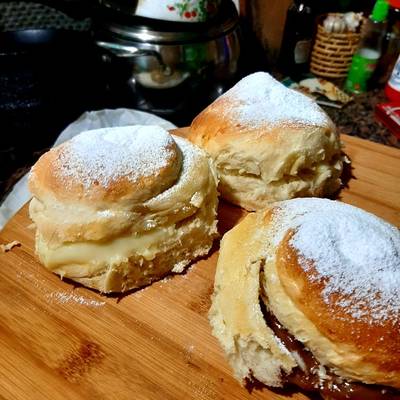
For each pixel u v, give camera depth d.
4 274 0.20
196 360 0.18
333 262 0.16
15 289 0.19
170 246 0.20
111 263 0.19
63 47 0.29
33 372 0.17
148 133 0.21
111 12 0.29
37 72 0.29
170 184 0.20
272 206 0.20
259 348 0.16
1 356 0.17
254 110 0.24
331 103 0.35
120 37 0.29
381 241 0.17
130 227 0.19
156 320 0.19
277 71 0.40
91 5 0.29
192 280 0.21
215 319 0.18
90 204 0.18
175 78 0.30
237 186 0.24
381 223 0.19
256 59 0.40
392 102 0.35
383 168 0.27
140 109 0.33
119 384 0.17
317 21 0.37
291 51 0.38
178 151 0.21
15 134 0.30
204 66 0.30
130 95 0.32
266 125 0.23
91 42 0.31
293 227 0.18
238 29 0.32
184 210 0.20
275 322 0.17
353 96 0.37
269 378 0.16
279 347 0.16
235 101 0.25
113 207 0.19
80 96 0.32
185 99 0.32
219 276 0.19
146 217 0.19
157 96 0.32
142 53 0.29
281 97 0.25
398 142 0.32
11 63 0.28
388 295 0.16
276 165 0.23
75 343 0.18
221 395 0.17
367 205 0.25
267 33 0.39
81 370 0.17
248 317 0.16
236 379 0.17
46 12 0.37
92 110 0.33
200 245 0.21
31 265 0.20
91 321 0.19
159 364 0.17
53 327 0.18
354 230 0.17
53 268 0.19
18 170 0.29
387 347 0.15
